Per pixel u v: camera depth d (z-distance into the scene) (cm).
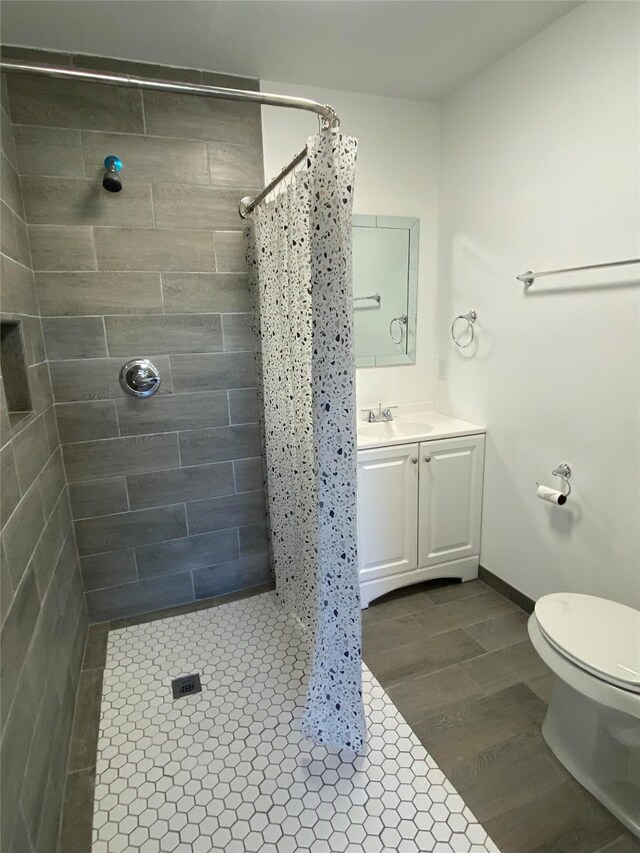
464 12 168
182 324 212
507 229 211
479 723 162
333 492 136
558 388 194
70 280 193
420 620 219
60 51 179
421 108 242
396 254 252
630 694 120
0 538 108
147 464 219
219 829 131
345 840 128
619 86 157
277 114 213
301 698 177
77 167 186
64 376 199
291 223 157
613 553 179
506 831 128
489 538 244
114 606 226
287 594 221
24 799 108
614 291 167
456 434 230
